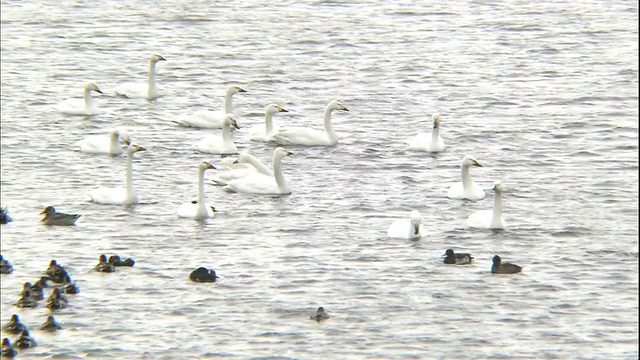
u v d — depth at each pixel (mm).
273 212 53531
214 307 43875
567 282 45750
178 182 58250
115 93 75562
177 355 40562
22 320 42906
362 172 59531
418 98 74562
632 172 59250
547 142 64500
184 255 48531
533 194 56094
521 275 46281
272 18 98250
